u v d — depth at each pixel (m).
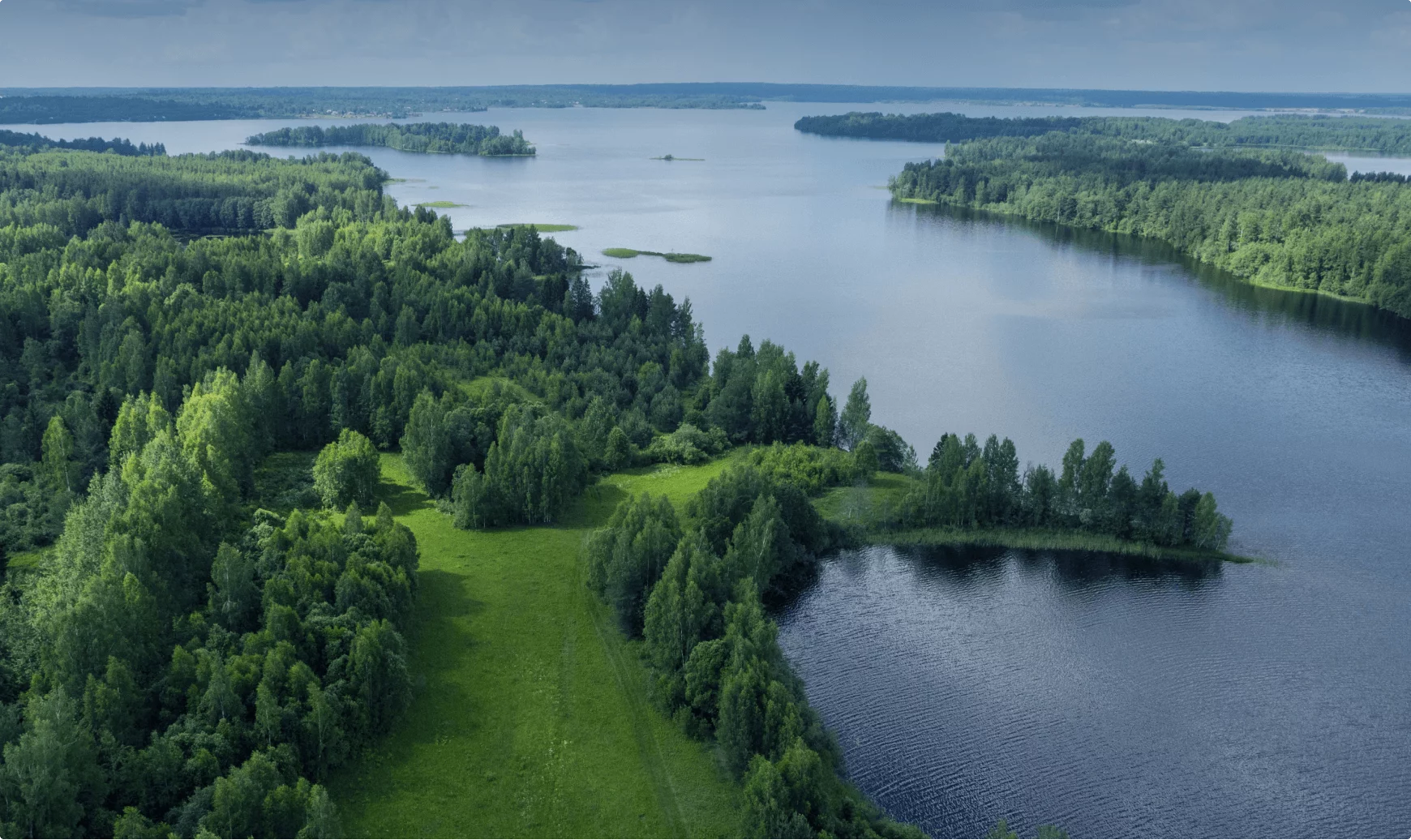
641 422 182.50
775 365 197.12
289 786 84.56
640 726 101.38
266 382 166.62
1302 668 124.69
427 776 93.06
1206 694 118.88
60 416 157.00
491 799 90.81
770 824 83.69
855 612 134.75
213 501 125.69
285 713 88.25
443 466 154.38
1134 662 124.88
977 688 118.56
